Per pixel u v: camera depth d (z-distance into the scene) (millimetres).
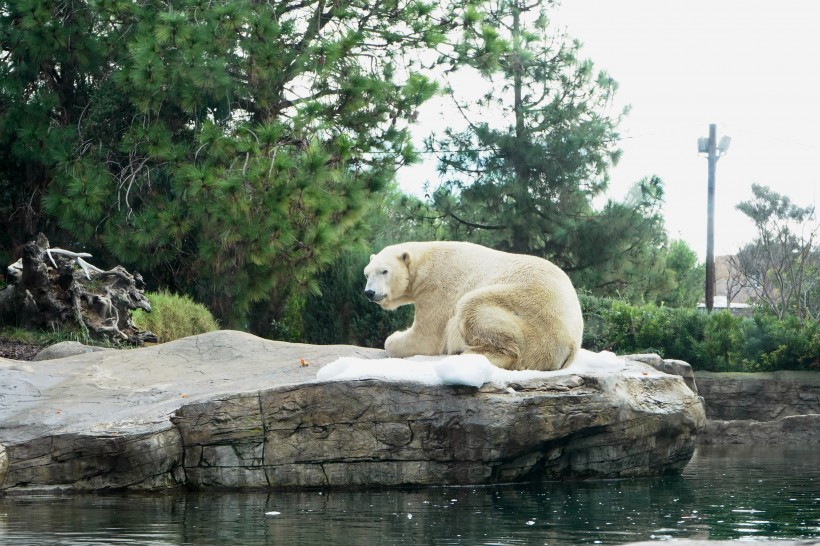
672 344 17625
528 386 7996
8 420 7980
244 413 7633
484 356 8141
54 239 18891
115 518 6000
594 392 8242
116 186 17531
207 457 7586
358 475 7691
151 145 16438
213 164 16375
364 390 7727
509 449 7816
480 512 6227
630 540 5090
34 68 17906
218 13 16094
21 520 5945
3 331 13523
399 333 9672
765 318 17609
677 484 7992
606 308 18859
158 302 15719
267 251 16125
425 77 18062
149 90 16422
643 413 8625
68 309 13820
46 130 17297
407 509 6379
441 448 7770
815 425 13508
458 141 25969
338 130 18422
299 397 7699
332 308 19906
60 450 7500
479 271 9109
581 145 24578
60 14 18062
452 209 26125
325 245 16969
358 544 4980
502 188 24875
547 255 25984
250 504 6699
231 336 10391
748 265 29188
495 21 27062
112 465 7453
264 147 16547
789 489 7555
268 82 17875
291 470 7637
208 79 16188
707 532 5352
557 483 8102
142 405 8234
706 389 15797
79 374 9352
